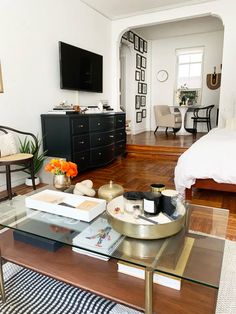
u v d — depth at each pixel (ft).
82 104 14.38
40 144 11.48
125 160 15.20
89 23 14.33
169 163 14.23
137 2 13.89
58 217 4.58
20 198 5.50
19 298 4.33
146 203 3.97
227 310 3.96
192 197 8.85
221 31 21.57
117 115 14.49
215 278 3.24
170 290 3.54
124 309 4.09
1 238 4.89
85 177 11.50
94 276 3.82
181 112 22.24
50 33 11.58
